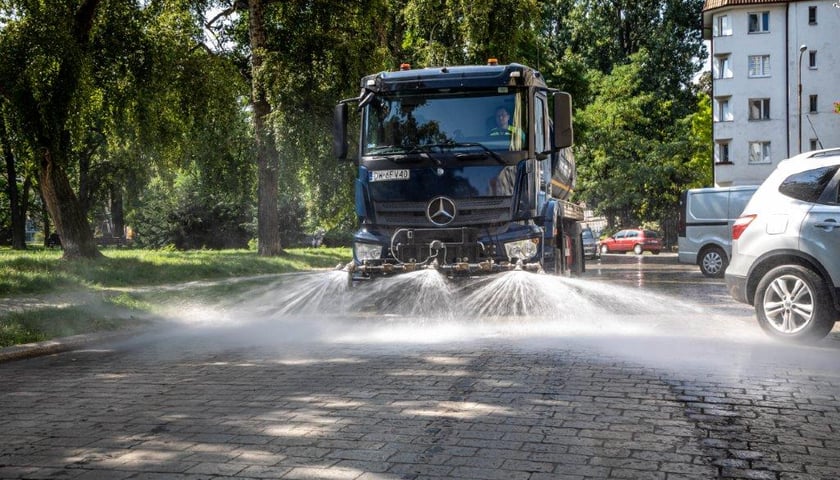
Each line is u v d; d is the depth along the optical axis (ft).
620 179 213.87
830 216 28.37
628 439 15.75
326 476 13.78
